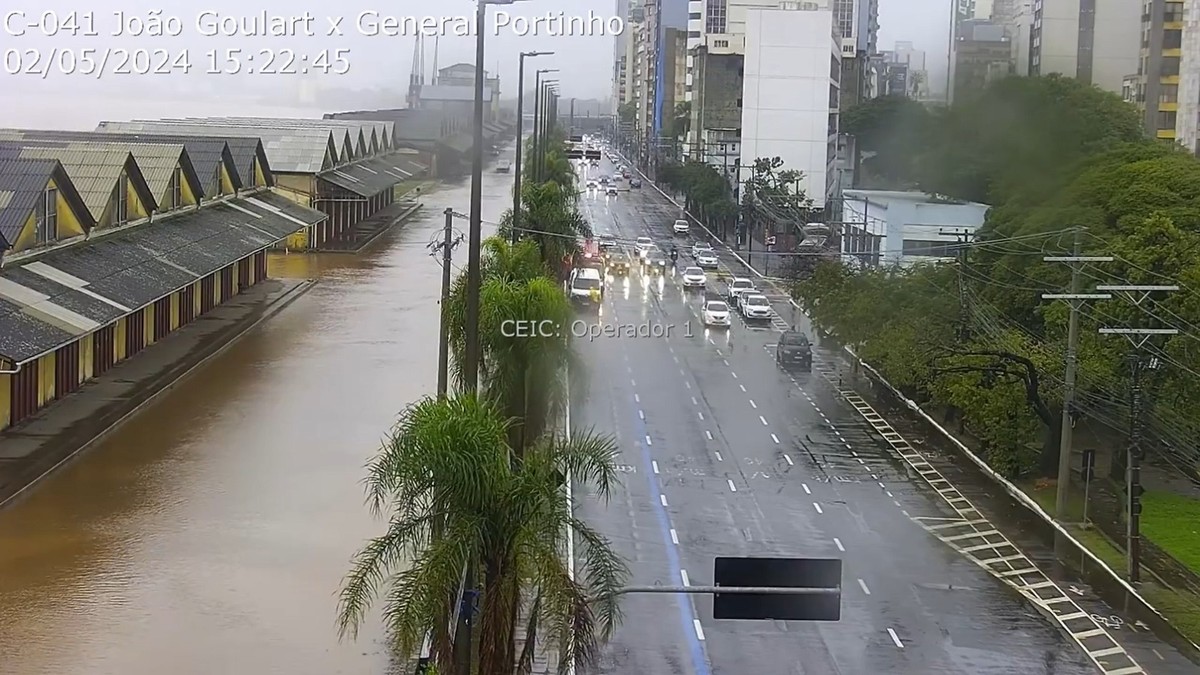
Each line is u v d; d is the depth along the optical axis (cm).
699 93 15288
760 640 3158
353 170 11800
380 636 2944
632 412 5438
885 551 3856
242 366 5794
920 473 4728
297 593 3184
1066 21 10781
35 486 3950
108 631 2933
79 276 5138
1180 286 4281
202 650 2847
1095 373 4453
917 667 3031
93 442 4441
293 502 3859
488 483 2100
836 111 13012
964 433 5262
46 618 2992
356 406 5078
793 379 6247
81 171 6019
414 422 2166
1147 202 5397
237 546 3491
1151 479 4750
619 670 2944
